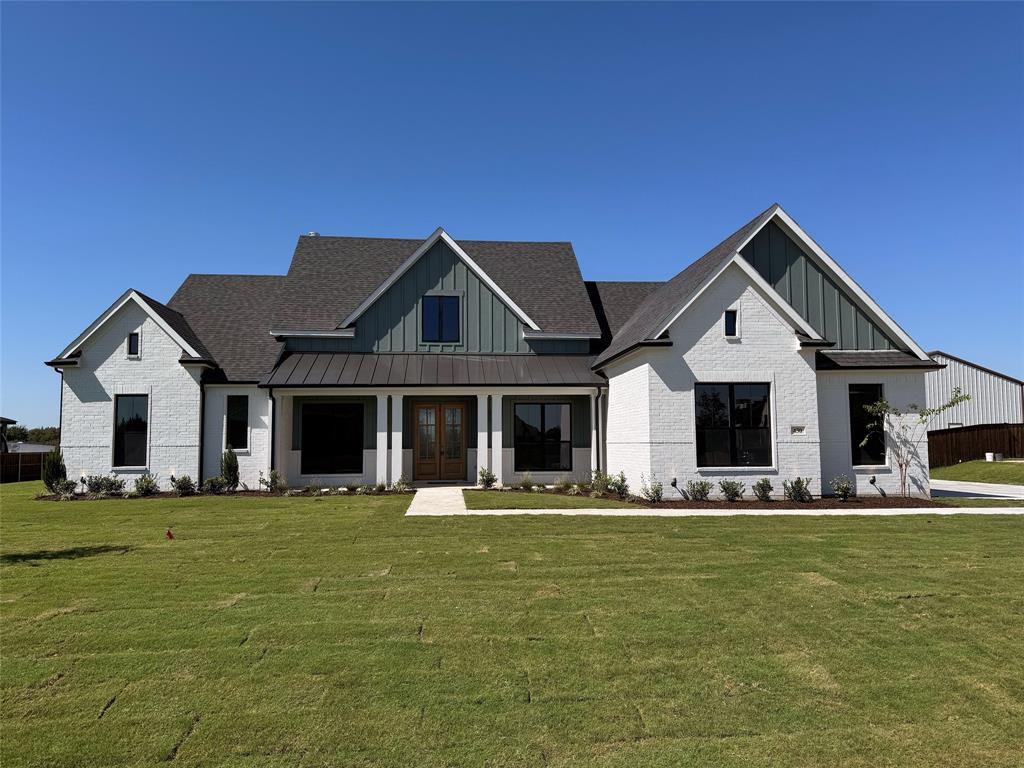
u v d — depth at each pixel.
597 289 24.77
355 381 18.34
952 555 9.36
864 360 17.50
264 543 10.14
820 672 5.32
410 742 4.17
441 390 18.30
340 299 21.19
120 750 4.04
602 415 19.67
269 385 17.86
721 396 16.06
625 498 16.14
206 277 23.20
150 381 18.42
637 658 5.55
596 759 4.00
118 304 18.36
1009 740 4.30
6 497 17.30
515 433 20.19
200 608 6.80
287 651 5.63
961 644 5.95
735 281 16.16
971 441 31.64
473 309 20.86
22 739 4.16
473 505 14.48
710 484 15.70
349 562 8.85
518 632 6.14
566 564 8.75
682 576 8.15
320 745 4.12
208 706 4.62
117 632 6.07
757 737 4.29
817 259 18.00
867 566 8.66
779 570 8.45
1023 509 14.62
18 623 6.30
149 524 12.02
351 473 19.47
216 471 18.66
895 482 17.20
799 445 16.02
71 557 9.21
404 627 6.25
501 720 4.46
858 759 4.05
